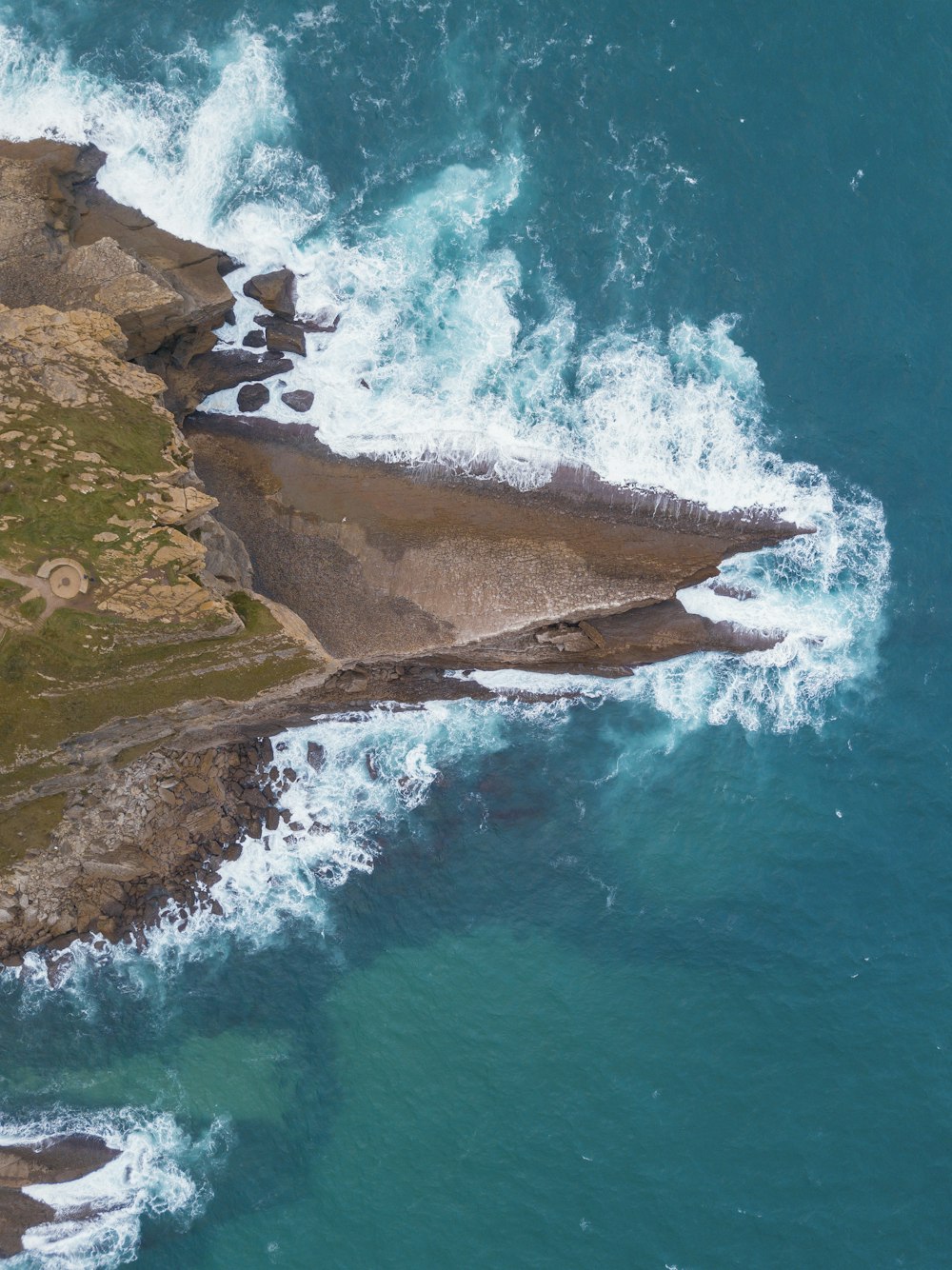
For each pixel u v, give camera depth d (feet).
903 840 175.83
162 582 162.50
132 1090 172.35
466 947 176.35
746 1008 170.71
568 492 182.80
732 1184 162.20
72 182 179.01
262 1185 167.02
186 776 177.58
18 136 179.83
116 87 185.06
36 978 175.83
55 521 161.27
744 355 184.85
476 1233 161.17
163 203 182.70
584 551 181.98
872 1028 168.25
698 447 183.01
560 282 185.47
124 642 163.63
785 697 182.91
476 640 178.81
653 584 181.68
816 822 177.88
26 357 163.32
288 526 180.55
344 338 184.24
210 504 165.48
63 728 165.68
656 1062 168.86
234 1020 175.01
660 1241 159.74
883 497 183.62
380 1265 160.15
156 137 184.24
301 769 183.11
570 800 182.91
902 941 171.94
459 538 181.57
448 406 183.32
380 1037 172.65
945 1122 163.32
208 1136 170.19
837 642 183.01
